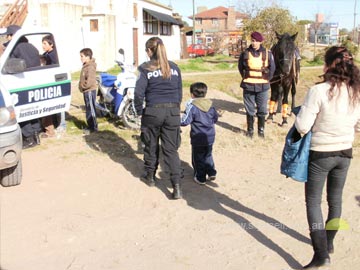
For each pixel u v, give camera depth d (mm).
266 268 4102
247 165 7152
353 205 5547
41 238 4613
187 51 44469
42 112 7785
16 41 7328
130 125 9164
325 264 3992
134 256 4293
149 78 5457
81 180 6367
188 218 5152
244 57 8500
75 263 4152
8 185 6031
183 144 8359
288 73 9508
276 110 11461
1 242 4512
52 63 8117
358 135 9234
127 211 5344
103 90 9516
